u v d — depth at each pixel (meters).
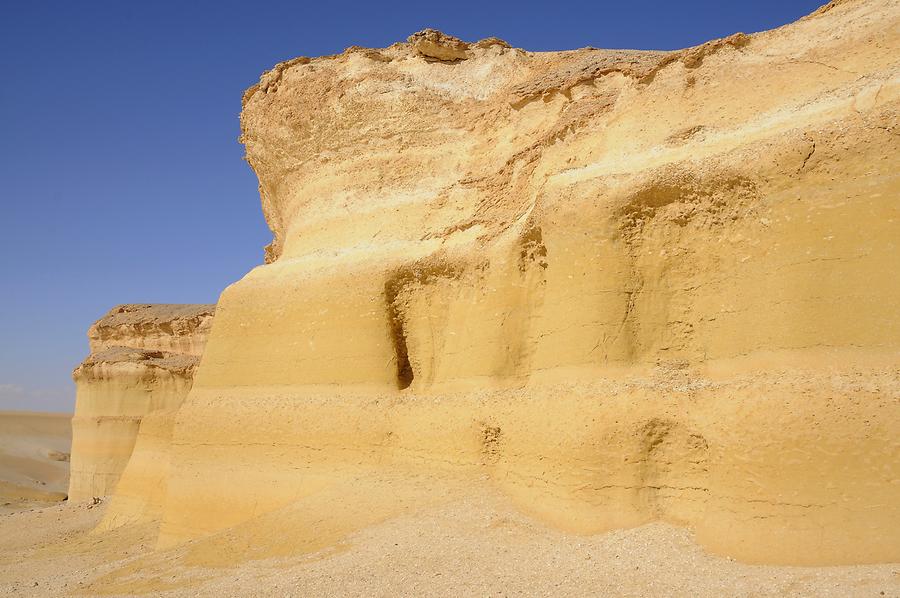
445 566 9.61
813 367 9.31
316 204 17.39
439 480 12.27
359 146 17.36
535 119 15.57
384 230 15.89
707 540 9.06
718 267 10.71
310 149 18.00
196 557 12.88
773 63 12.34
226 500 14.98
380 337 14.47
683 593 7.90
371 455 13.45
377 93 17.50
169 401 33.31
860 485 8.26
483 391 12.73
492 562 9.53
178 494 15.88
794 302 9.72
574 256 11.70
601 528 9.92
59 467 59.75
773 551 8.50
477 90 17.52
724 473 9.23
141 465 24.53
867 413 8.48
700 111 12.52
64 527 25.47
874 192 9.43
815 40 12.22
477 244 14.04
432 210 15.73
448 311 14.23
